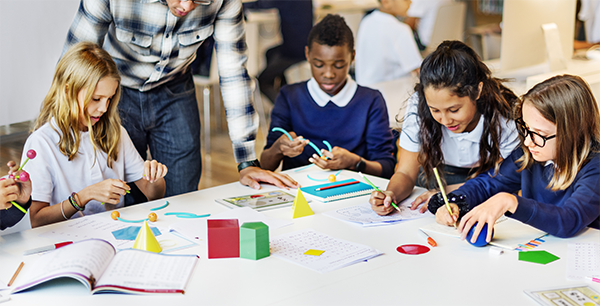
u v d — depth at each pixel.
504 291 0.89
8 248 1.11
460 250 1.08
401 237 1.16
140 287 0.89
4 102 2.06
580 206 1.14
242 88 1.78
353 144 2.30
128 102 1.83
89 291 0.89
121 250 1.03
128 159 1.65
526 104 1.21
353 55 2.31
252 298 0.87
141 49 1.70
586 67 2.77
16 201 1.17
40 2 2.06
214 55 3.20
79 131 1.48
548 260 1.02
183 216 1.32
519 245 1.10
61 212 1.35
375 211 1.33
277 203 1.43
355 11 3.24
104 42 1.76
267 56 3.46
